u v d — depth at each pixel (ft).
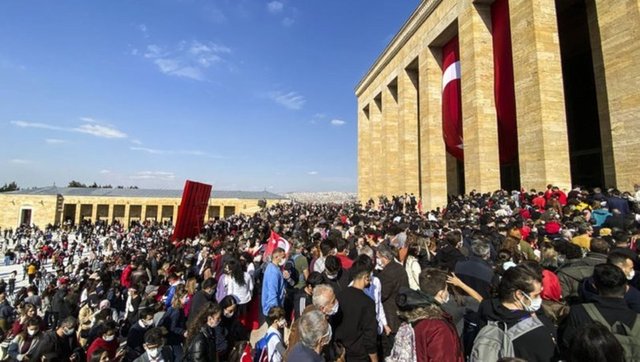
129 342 23.47
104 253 131.03
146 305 27.40
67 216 228.43
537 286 10.57
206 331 18.21
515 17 61.77
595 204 37.06
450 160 114.21
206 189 80.79
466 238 28.32
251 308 30.30
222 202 255.70
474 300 15.47
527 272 10.76
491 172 69.87
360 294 15.74
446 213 59.11
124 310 37.27
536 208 45.11
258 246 41.96
